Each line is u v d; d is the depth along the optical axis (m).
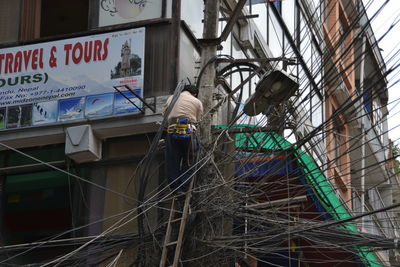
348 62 22.31
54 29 18.89
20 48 13.97
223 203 10.44
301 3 19.75
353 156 22.34
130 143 13.27
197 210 10.30
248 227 10.98
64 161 13.39
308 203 12.72
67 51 13.71
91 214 13.05
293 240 12.64
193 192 10.30
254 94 11.11
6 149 13.88
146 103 12.85
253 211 10.80
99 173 13.25
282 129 11.47
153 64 13.31
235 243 10.30
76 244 12.13
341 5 21.83
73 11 18.52
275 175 12.01
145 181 10.56
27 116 13.53
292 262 13.52
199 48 14.12
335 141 20.86
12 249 11.41
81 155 13.12
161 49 13.38
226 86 14.44
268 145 11.79
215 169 10.73
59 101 13.45
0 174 13.84
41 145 13.70
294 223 10.27
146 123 12.91
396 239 9.66
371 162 22.27
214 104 12.85
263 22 16.88
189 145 10.58
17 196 15.10
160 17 13.62
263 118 12.24
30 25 14.58
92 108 13.24
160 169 12.84
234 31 15.54
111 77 13.31
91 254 11.09
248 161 10.91
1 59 13.97
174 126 10.68
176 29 13.41
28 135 13.47
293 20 19.08
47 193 15.05
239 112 14.90
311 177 11.95
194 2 14.30
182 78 13.30
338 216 12.08
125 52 13.38
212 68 11.65
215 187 10.09
